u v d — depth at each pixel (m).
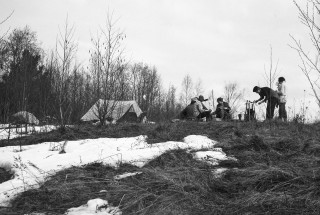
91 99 9.65
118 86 9.50
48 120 9.70
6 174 5.04
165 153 5.29
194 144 5.94
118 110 10.26
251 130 7.08
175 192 3.85
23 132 8.98
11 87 9.41
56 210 3.68
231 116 12.68
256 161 4.78
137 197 3.80
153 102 25.52
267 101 9.73
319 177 3.85
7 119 9.09
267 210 3.32
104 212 3.58
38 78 10.11
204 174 4.28
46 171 4.77
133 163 5.02
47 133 8.18
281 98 10.09
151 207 3.60
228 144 5.82
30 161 5.32
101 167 4.92
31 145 6.87
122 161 5.08
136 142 6.36
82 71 9.72
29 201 3.91
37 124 9.88
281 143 5.50
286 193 3.61
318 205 3.29
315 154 4.91
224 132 7.05
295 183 3.83
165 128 7.55
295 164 4.45
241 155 5.12
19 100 9.30
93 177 4.47
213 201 3.63
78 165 5.02
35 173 4.74
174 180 4.11
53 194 4.05
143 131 7.62
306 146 5.21
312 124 7.85
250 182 3.97
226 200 3.63
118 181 4.31
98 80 9.16
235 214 3.31
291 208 3.30
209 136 6.77
